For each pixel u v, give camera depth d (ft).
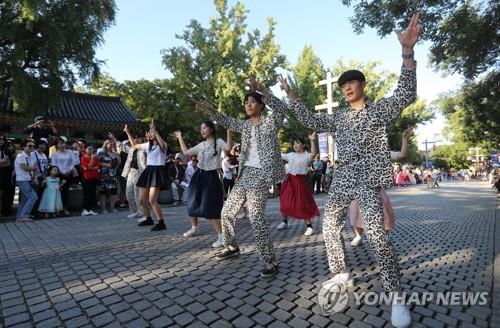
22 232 18.89
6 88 47.91
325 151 52.03
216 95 70.13
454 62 26.30
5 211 26.12
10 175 26.03
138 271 11.85
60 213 26.99
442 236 18.56
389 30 23.31
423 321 8.29
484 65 25.79
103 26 48.14
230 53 70.59
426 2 21.27
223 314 8.55
